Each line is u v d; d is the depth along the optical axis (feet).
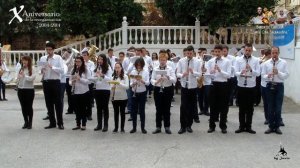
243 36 67.92
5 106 53.01
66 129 38.91
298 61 54.24
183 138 35.12
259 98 52.19
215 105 37.22
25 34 91.56
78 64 38.04
